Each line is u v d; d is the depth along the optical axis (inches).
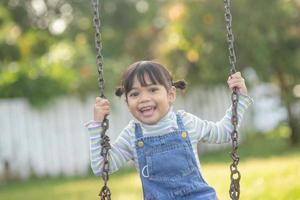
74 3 858.1
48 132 599.2
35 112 594.2
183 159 186.5
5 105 585.9
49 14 848.9
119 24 897.5
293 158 520.7
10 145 585.9
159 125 187.8
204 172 472.7
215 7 642.8
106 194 186.5
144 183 187.9
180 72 679.7
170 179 185.5
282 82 670.5
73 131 611.5
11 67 656.4
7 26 809.5
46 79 599.5
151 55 878.4
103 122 187.3
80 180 553.9
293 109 678.5
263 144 729.0
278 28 642.8
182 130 188.7
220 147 725.9
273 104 714.8
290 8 642.2
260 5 635.5
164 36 849.5
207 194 185.3
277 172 390.0
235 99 191.3
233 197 188.2
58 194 457.1
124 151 190.9
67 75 623.2
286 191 329.1
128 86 184.7
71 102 611.8
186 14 653.3
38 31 837.8
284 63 653.9
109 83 631.2
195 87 703.7
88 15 860.6
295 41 649.6
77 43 876.0
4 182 581.3
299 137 674.8
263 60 636.7
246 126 752.3
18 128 589.0
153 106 183.5
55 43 852.0
